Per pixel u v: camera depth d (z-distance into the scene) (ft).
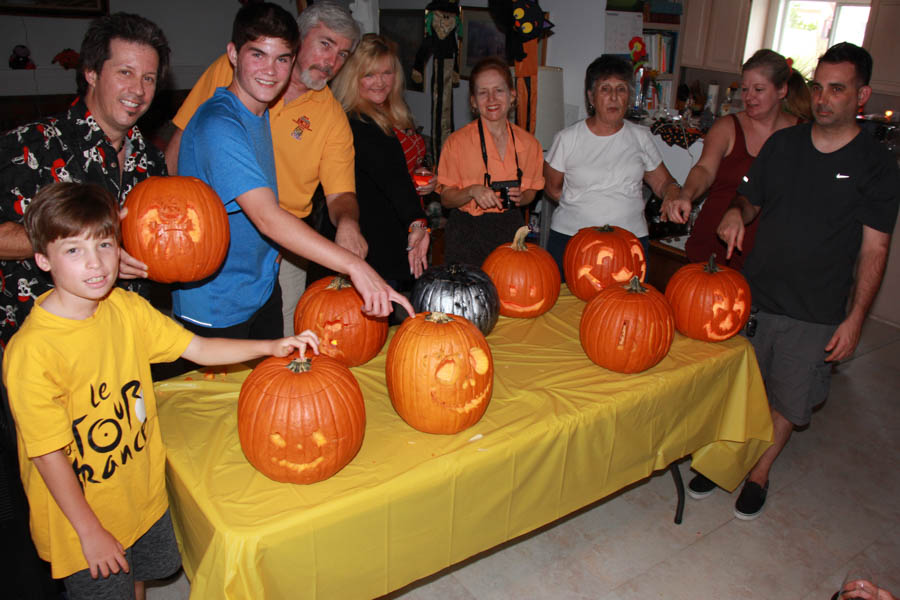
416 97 20.18
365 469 5.01
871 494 9.16
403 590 7.17
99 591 4.96
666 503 8.79
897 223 14.29
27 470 4.65
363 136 8.26
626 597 7.22
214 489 4.75
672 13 17.25
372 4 14.47
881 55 15.05
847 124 7.29
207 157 5.54
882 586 7.49
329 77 7.00
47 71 19.22
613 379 6.47
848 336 7.70
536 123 14.03
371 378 6.29
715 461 7.77
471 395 5.38
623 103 9.29
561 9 16.22
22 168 5.22
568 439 5.86
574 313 7.89
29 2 18.54
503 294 7.50
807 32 17.72
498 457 5.40
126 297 4.91
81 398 4.48
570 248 8.24
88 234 4.17
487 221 9.71
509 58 15.65
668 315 6.58
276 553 4.47
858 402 11.64
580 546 7.94
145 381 4.98
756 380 7.43
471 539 5.61
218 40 21.89
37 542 4.82
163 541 5.39
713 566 7.70
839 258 7.61
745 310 7.20
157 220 5.31
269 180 6.37
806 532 8.34
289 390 4.73
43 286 5.63
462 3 17.84
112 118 5.47
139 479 4.93
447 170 9.91
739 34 17.10
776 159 7.83
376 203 8.60
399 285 9.37
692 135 13.97
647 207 13.61
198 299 6.42
